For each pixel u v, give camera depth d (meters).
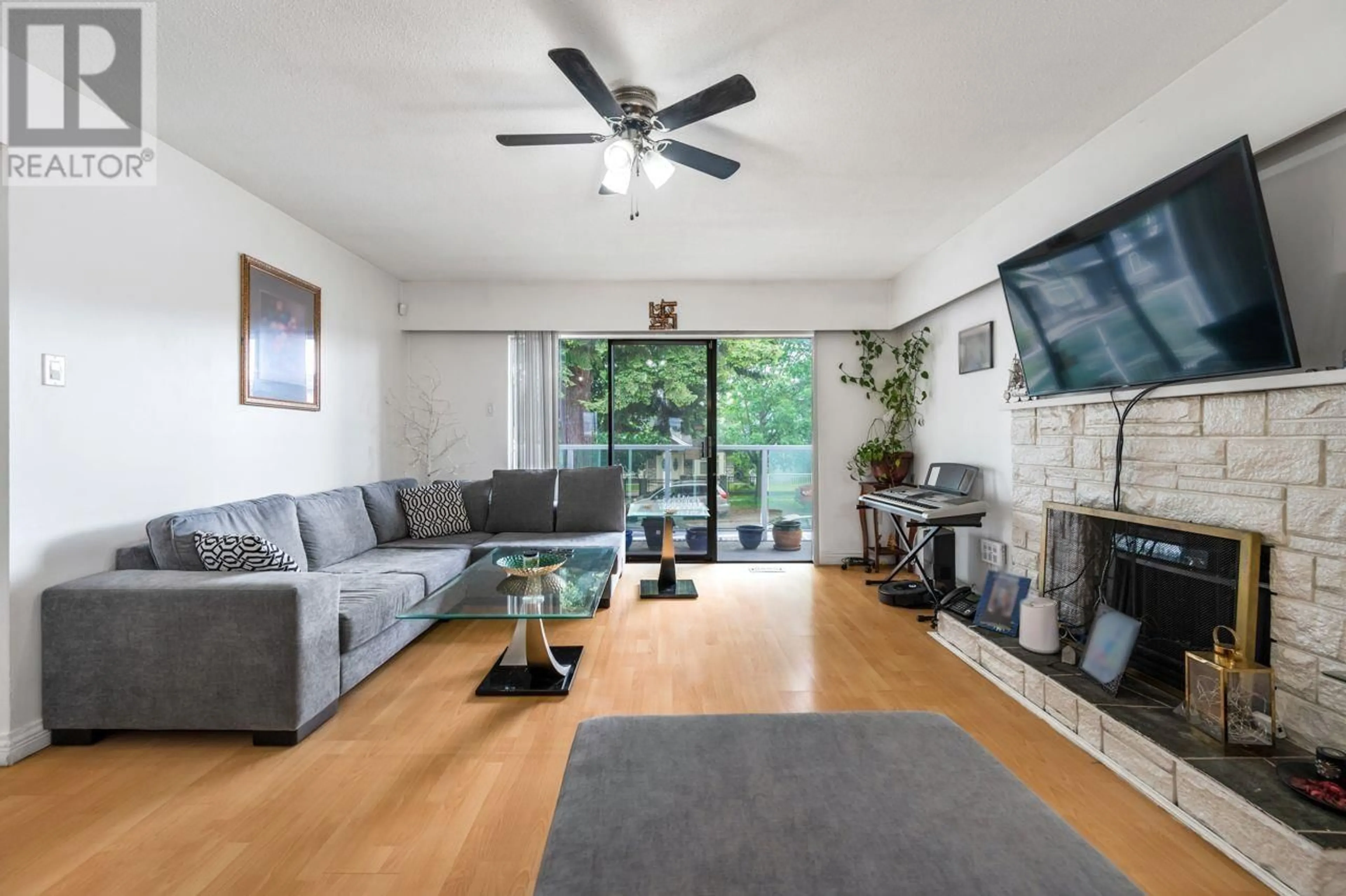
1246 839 1.54
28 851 1.62
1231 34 1.98
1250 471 1.93
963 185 3.19
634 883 0.84
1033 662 2.52
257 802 1.85
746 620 3.68
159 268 2.65
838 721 1.32
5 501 2.05
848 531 5.27
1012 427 3.22
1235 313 1.88
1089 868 0.86
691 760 1.16
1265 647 1.89
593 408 5.46
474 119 2.50
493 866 1.57
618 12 1.86
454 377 5.24
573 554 3.51
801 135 2.64
